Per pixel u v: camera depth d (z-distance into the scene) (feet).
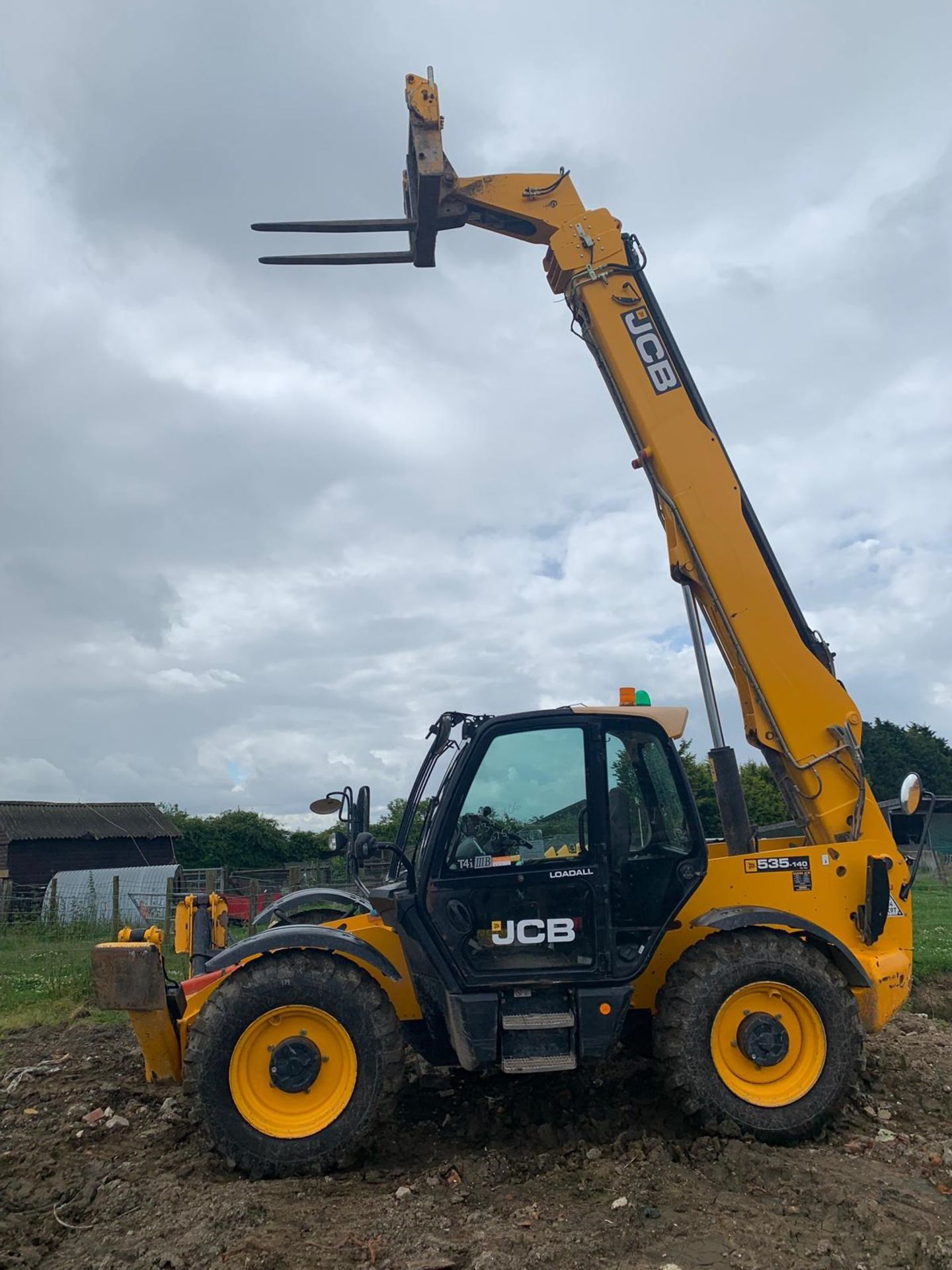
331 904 21.53
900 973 16.98
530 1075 18.81
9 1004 29.94
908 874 17.65
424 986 16.49
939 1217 12.54
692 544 18.31
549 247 19.65
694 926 16.10
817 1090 15.38
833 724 17.97
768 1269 11.16
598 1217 12.60
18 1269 11.98
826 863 17.26
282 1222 12.79
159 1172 14.94
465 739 17.61
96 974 16.05
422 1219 12.71
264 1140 14.71
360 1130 14.84
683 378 18.93
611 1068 18.88
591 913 15.96
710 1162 14.48
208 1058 14.90
